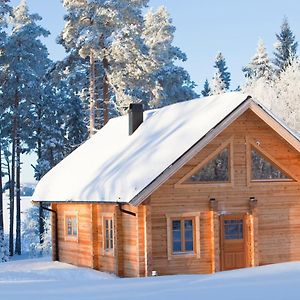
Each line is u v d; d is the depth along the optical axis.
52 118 51.25
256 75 62.47
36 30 48.38
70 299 10.66
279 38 63.81
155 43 52.25
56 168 29.53
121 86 39.94
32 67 48.06
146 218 21.30
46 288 12.53
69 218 27.05
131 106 26.91
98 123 44.94
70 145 51.22
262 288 10.83
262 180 23.55
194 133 22.33
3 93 48.31
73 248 26.44
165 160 21.58
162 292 10.99
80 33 39.00
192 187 22.41
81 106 52.06
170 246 21.94
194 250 22.36
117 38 39.47
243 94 22.75
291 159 24.05
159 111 27.11
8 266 27.05
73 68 41.00
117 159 24.72
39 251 45.28
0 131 49.78
